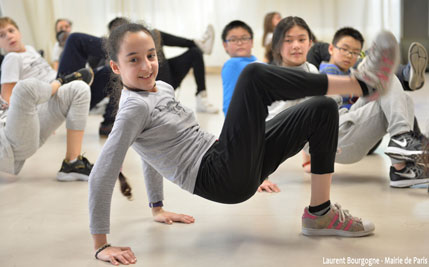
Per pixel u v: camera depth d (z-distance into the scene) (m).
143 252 1.50
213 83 6.86
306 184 2.21
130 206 1.96
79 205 2.00
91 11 8.11
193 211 1.88
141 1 8.04
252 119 1.34
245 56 3.21
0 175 2.50
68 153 2.41
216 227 1.69
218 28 7.98
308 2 7.71
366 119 2.14
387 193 2.02
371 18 7.59
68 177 2.39
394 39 1.22
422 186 2.11
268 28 4.66
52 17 8.12
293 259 1.41
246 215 1.81
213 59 8.13
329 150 1.49
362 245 1.49
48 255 1.50
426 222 1.67
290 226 1.68
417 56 2.16
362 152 2.20
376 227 1.64
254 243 1.54
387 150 2.05
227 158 1.39
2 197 2.14
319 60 3.08
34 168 2.64
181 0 8.00
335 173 2.36
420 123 3.29
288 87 1.31
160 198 1.77
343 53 2.46
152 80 1.47
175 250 1.50
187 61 4.18
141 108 1.42
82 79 2.46
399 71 2.27
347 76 1.30
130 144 1.41
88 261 1.45
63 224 1.78
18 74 2.90
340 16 7.68
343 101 2.47
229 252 1.47
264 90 1.33
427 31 7.34
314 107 1.44
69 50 3.34
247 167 1.39
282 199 1.99
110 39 1.48
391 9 7.47
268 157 1.48
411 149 1.99
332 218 1.55
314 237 1.57
